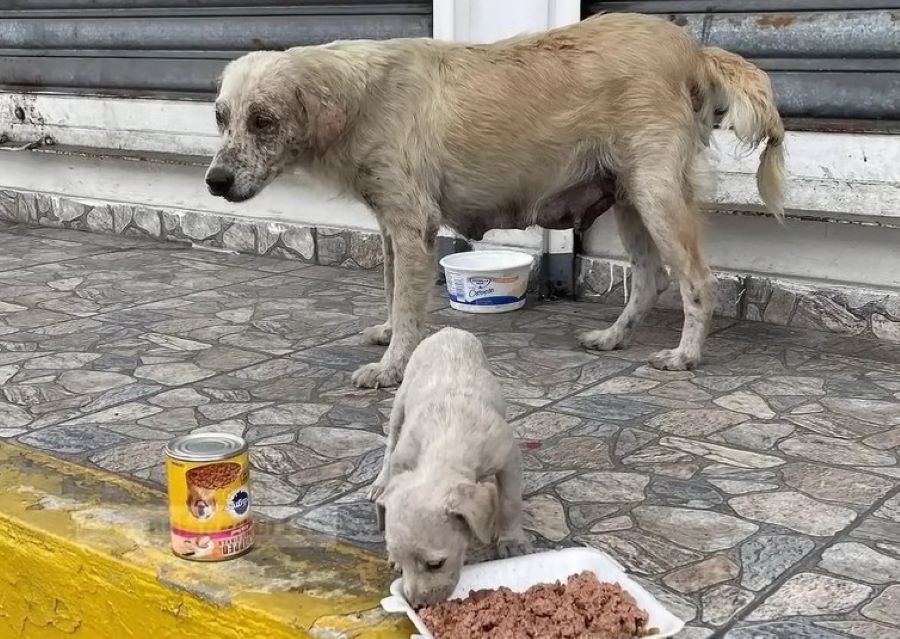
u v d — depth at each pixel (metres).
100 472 3.10
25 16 7.49
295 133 3.82
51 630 2.79
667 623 2.03
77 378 4.07
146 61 6.91
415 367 2.74
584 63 3.96
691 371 4.07
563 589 2.21
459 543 2.18
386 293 4.50
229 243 6.74
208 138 6.57
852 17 4.43
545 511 2.78
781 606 2.24
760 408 3.60
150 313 5.14
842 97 4.52
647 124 3.95
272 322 4.95
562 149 4.03
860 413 3.54
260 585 2.39
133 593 2.53
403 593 2.20
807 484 2.93
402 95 3.95
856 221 4.44
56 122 7.39
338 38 6.00
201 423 3.53
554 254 5.33
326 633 2.18
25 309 5.23
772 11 4.63
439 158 4.01
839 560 2.46
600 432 3.39
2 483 3.02
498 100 3.97
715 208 4.83
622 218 4.30
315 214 6.36
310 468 3.12
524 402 3.71
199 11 6.58
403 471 2.47
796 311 4.72
